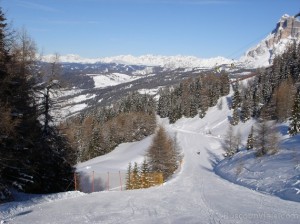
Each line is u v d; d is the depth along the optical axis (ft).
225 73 638.94
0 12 70.33
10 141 72.33
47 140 90.27
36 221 46.24
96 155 372.17
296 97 289.74
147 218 48.19
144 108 586.86
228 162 224.94
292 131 285.02
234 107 538.88
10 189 77.20
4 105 67.26
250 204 62.13
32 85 81.30
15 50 74.43
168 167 222.89
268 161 164.86
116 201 63.46
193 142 415.64
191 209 55.88
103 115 532.32
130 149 390.42
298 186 86.58
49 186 94.17
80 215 50.03
